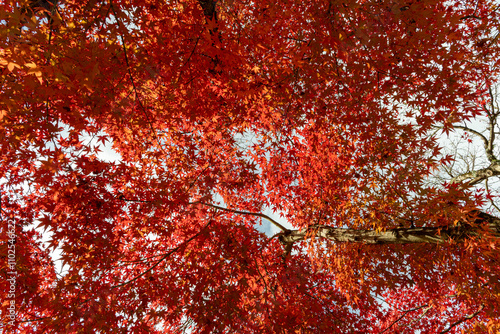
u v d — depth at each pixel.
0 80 2.81
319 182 6.24
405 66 3.38
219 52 3.33
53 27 2.79
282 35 3.54
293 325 3.84
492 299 4.01
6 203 4.45
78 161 3.79
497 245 3.25
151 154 5.52
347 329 6.09
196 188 5.60
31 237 4.54
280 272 5.49
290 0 3.05
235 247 4.94
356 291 6.40
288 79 3.98
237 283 4.75
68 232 3.79
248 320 3.99
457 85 3.35
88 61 2.85
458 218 3.64
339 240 5.70
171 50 3.80
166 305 4.59
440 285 5.63
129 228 5.02
